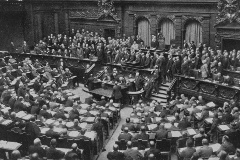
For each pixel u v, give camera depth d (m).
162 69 24.48
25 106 18.70
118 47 29.02
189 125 16.12
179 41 28.98
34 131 14.48
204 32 27.38
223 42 26.53
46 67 27.44
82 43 32.38
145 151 13.16
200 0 26.78
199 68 23.58
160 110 18.58
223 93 20.47
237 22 25.11
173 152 15.74
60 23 36.62
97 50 28.91
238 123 14.88
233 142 14.76
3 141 14.01
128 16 32.16
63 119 17.22
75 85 28.62
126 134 14.61
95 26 34.66
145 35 31.53
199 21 27.42
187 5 27.88
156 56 25.25
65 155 12.45
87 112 17.62
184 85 22.78
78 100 20.55
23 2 34.94
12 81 24.73
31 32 35.81
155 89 23.75
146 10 30.62
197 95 22.00
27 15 35.41
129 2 31.47
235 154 12.23
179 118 17.22
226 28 25.80
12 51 33.50
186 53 24.86
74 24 36.09
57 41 34.06
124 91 23.53
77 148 12.94
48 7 36.16
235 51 25.69
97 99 24.16
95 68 28.33
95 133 15.43
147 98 23.47
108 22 33.50
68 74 27.83
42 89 22.55
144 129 14.37
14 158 11.70
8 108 18.31
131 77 24.69
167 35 29.98
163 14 29.56
